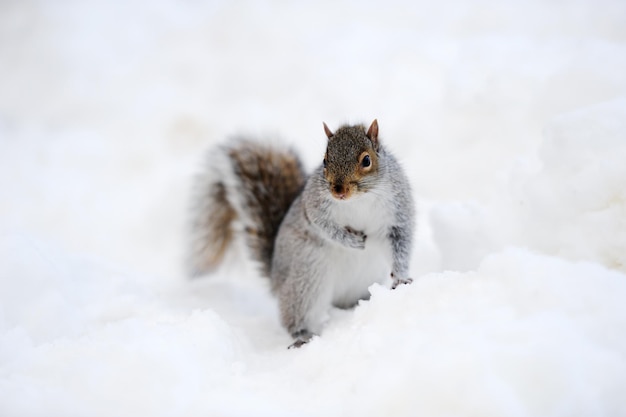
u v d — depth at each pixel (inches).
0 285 225.5
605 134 219.0
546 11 597.0
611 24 539.5
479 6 643.5
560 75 368.2
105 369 167.2
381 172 237.5
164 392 160.9
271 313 285.3
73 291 251.6
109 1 798.5
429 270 281.9
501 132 397.4
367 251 252.8
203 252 345.1
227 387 174.1
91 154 584.4
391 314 183.5
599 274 166.7
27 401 155.8
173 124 611.8
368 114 508.4
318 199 240.1
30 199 511.5
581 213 215.0
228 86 642.8
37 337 217.6
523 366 144.7
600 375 142.9
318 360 185.5
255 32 701.9
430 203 373.7
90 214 498.0
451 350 151.6
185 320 206.7
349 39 648.4
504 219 250.1
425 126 446.3
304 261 250.4
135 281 278.7
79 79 692.1
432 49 577.6
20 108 661.9
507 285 173.6
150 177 551.8
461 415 141.7
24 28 758.5
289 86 612.7
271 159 324.8
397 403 148.9
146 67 698.8
